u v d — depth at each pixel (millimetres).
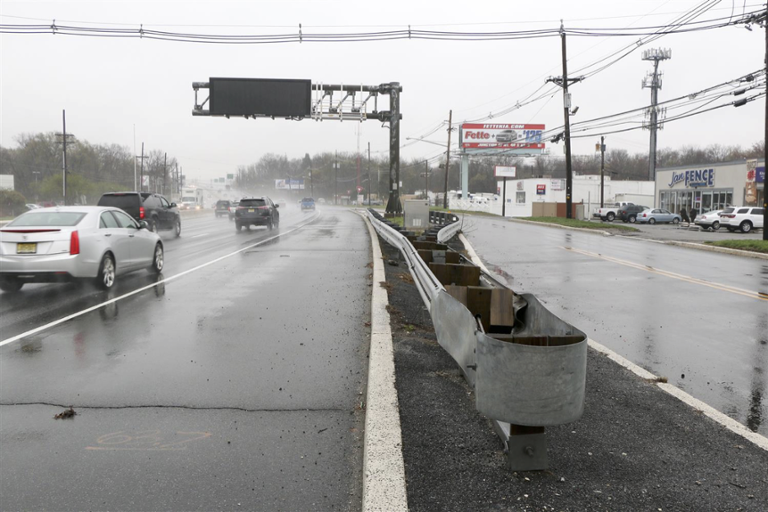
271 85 36000
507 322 5465
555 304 10484
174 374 5805
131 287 11250
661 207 58625
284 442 4246
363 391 5336
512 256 18953
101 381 5582
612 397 5266
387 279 11672
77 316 8555
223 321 8211
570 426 4527
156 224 23844
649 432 4430
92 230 10453
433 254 9398
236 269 14023
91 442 4238
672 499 3414
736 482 3643
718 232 35594
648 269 15555
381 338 6676
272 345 6902
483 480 3561
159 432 4410
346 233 27656
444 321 5082
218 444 4211
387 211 38125
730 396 5605
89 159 108312
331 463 3932
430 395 4973
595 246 22969
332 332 7555
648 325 8758
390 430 4145
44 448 4137
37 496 3494
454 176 136375
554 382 3436
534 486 3514
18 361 6242
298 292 10641
